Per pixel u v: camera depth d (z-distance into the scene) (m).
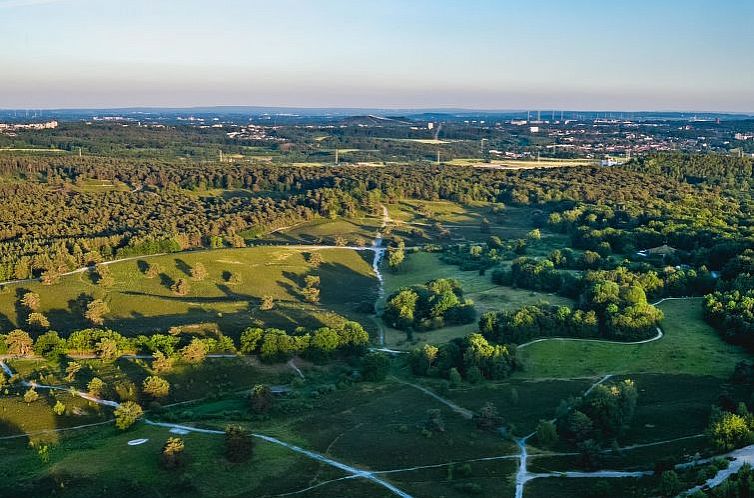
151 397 124.12
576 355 145.00
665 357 140.62
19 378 128.38
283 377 140.50
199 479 92.06
